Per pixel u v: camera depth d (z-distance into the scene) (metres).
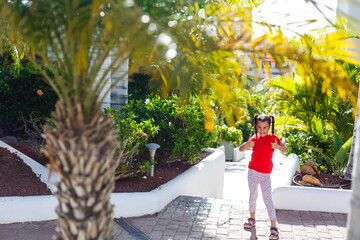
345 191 5.93
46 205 5.00
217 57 3.14
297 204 5.96
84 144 2.45
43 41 2.62
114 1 2.50
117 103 8.39
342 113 10.09
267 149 4.88
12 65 9.17
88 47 2.61
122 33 2.50
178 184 6.57
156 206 5.64
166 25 2.82
